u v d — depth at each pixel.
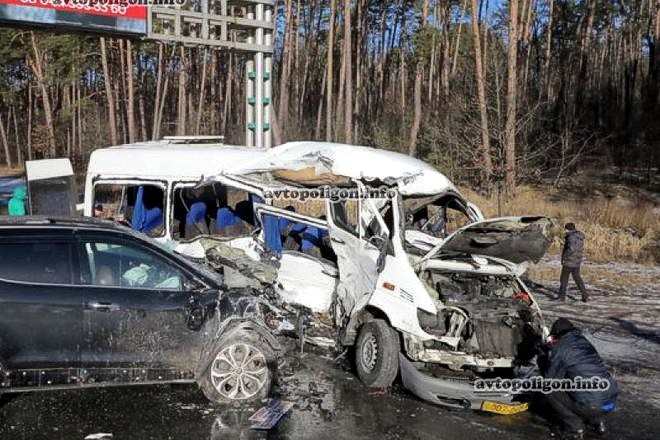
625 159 37.53
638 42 52.06
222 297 6.24
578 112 45.00
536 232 6.73
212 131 45.94
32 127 55.41
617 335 9.69
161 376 6.04
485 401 6.12
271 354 6.23
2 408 5.88
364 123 49.09
